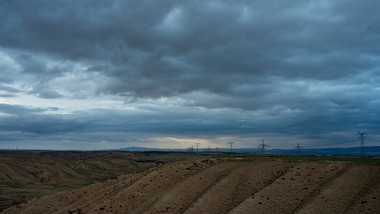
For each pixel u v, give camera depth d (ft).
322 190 124.67
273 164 163.53
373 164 135.74
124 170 573.33
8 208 231.71
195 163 195.93
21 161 549.54
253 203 128.06
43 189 360.89
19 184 399.85
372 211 104.12
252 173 158.81
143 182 183.42
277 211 119.96
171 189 163.94
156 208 148.05
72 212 178.50
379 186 116.47
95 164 636.89
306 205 117.29
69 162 625.41
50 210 198.18
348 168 138.00
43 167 525.75
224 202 139.13
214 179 164.45
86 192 213.05
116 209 159.02
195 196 151.84
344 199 114.83
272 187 137.08
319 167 145.89
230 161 185.57
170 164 207.31
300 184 134.21
